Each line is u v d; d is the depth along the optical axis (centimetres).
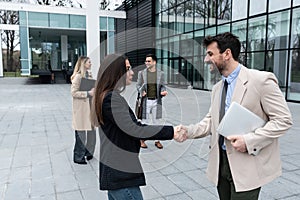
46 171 324
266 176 144
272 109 134
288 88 905
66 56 2145
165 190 274
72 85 312
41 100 999
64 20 1705
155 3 1606
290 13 866
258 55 1003
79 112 304
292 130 518
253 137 134
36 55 2073
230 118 137
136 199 148
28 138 470
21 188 279
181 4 1370
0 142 445
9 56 3002
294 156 372
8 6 1376
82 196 263
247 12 1031
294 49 869
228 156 147
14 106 850
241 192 145
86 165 342
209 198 258
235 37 146
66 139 464
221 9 1153
